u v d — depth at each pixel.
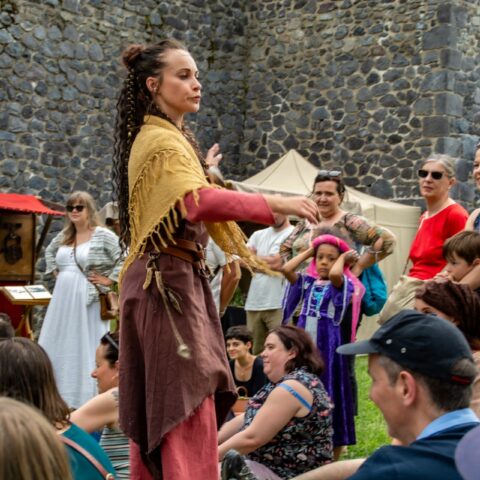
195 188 2.72
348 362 5.34
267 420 4.13
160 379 2.82
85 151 12.84
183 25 14.24
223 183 4.29
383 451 2.38
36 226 11.16
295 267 5.50
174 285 2.86
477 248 4.35
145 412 2.94
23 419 1.66
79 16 12.77
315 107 14.27
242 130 14.93
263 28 14.83
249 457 4.26
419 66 13.31
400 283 4.98
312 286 5.46
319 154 14.18
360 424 6.68
